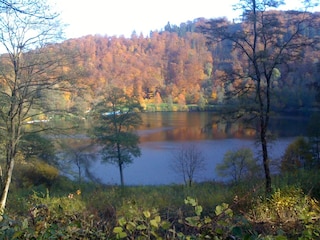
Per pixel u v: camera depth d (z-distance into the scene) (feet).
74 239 8.24
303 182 35.60
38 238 7.50
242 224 7.43
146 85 204.64
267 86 41.70
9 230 7.27
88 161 80.64
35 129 50.67
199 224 7.61
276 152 95.45
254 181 41.83
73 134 53.21
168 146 124.98
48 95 47.47
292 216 11.59
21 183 59.47
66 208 11.64
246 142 122.83
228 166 80.89
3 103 43.91
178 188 63.57
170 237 7.91
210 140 131.03
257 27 41.75
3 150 48.83
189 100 205.98
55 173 62.95
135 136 80.53
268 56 40.32
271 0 41.91
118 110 78.23
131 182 84.94
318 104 75.82
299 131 119.65
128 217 8.28
